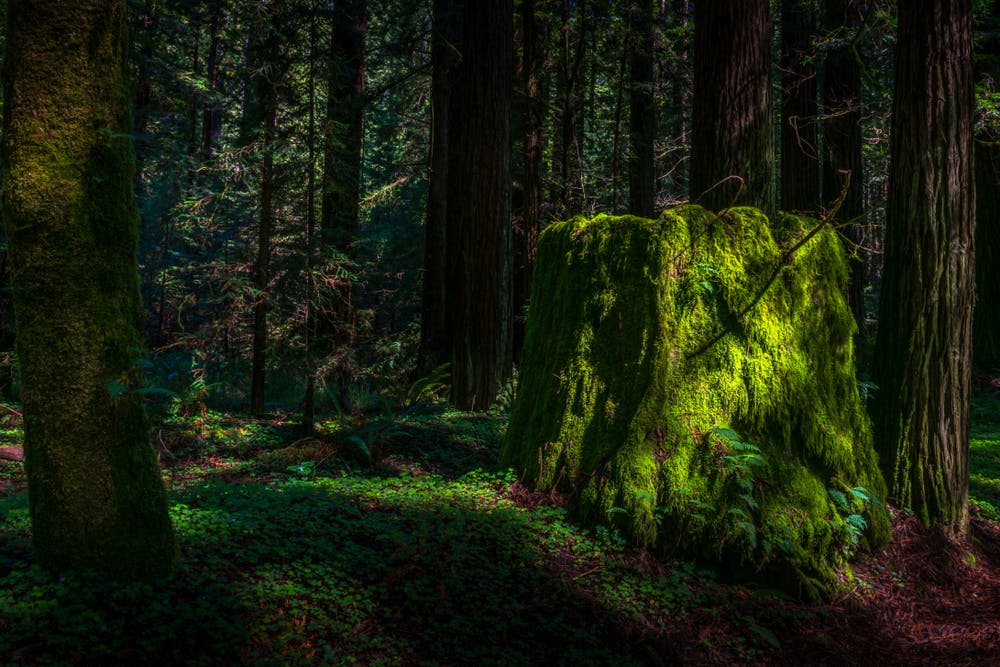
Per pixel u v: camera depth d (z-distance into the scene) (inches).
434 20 501.0
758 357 183.6
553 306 216.5
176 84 557.9
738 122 243.9
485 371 405.7
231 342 385.7
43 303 112.6
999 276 493.7
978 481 273.1
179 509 165.6
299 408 374.6
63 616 107.1
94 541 117.8
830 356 192.5
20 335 114.4
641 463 177.8
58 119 110.0
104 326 116.7
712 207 246.4
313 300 283.0
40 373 114.0
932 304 202.8
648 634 143.5
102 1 112.7
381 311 730.8
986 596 176.9
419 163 587.2
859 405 194.7
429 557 154.7
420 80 662.5
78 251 113.2
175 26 568.4
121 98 117.6
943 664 144.7
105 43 114.1
